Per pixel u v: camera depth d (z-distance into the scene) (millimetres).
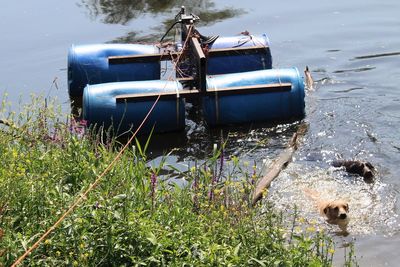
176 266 11430
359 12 31844
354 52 27438
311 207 16906
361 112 22359
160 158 20141
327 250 12664
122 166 15234
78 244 11492
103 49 24750
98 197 12672
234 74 22609
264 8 33094
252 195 14680
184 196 14203
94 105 21094
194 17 24703
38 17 33531
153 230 12047
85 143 16219
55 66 27531
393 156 19328
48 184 13453
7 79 26328
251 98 22062
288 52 27844
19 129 16469
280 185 17969
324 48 28062
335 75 25500
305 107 22984
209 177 15234
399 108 22406
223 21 31500
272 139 21062
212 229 12680
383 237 15492
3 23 32812
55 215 12117
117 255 11578
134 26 31516
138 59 24453
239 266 11625
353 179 18188
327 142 20547
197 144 21000
